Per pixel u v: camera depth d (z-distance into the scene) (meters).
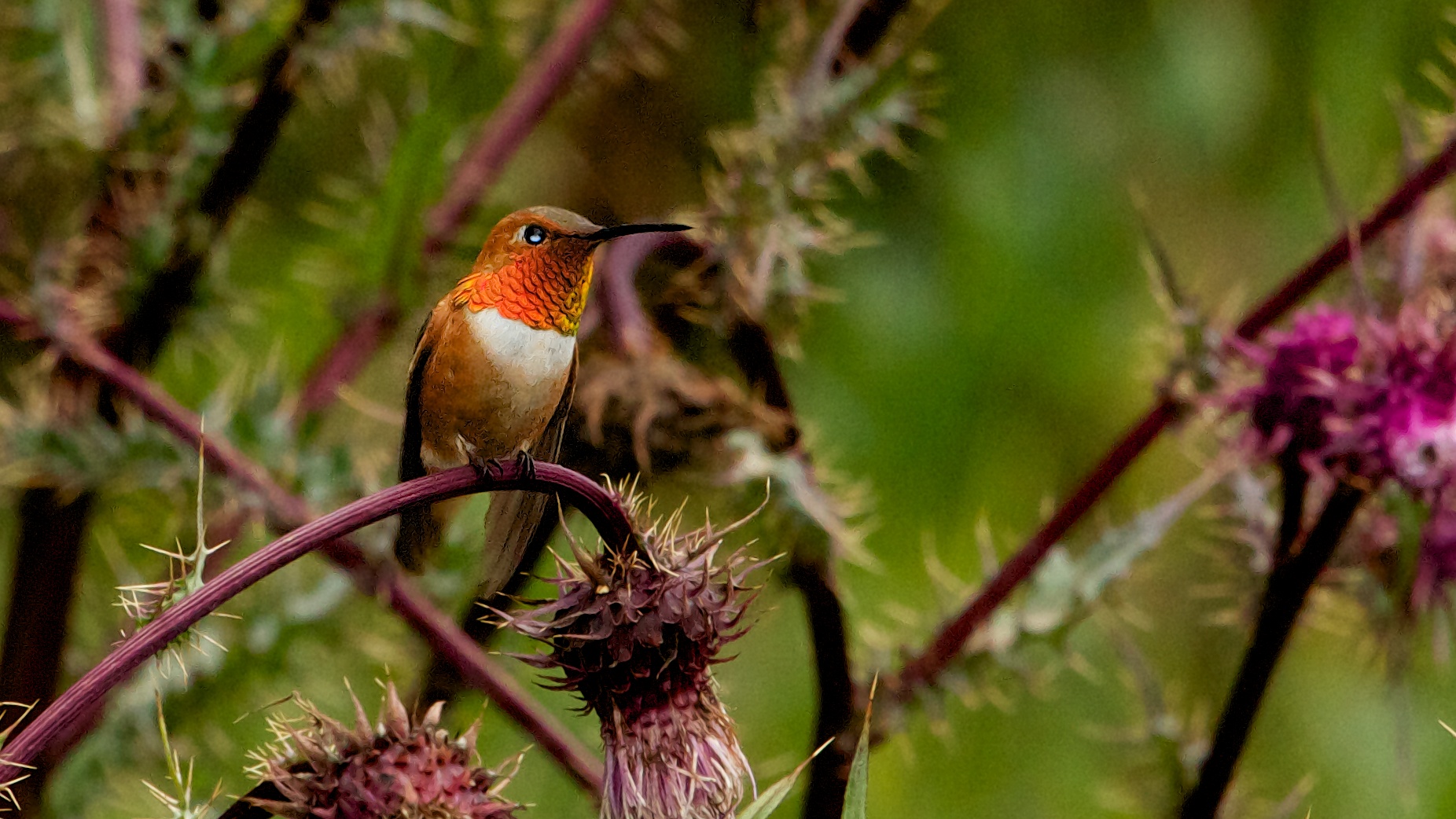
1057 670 3.27
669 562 3.18
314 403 3.28
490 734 3.33
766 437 3.26
